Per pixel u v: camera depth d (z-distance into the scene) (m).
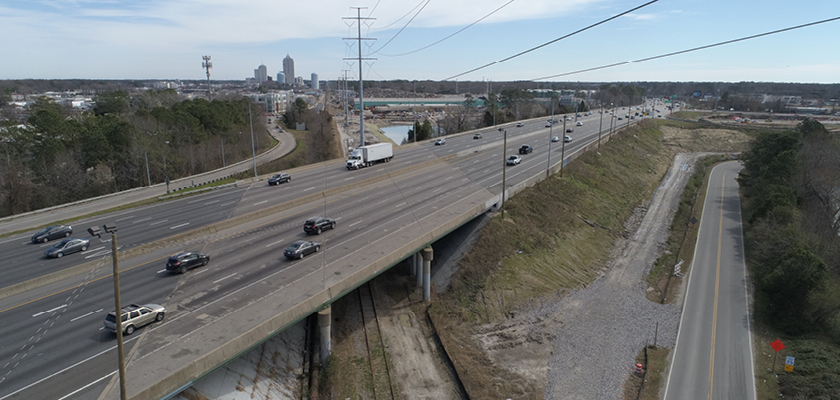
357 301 51.91
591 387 37.53
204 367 27.03
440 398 37.31
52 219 56.97
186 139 105.12
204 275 39.78
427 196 66.06
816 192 74.12
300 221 55.03
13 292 36.22
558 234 64.56
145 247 45.47
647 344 42.94
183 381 25.89
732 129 174.25
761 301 49.62
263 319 32.38
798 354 40.00
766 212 68.25
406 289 54.03
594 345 43.19
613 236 70.25
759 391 36.03
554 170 83.31
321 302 35.31
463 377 38.94
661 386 36.78
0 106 178.75
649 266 60.72
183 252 42.53
